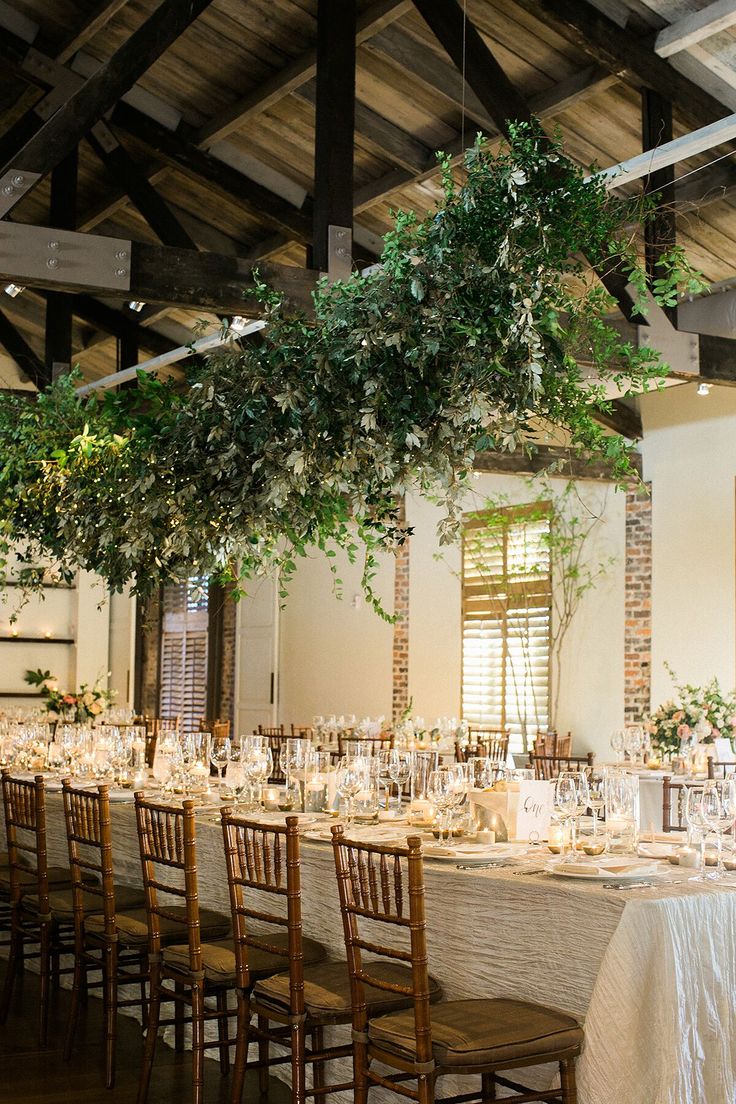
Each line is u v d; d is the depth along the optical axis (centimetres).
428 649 1243
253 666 1456
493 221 398
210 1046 404
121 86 598
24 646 1510
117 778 636
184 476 463
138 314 1246
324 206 635
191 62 881
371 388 395
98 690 1343
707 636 977
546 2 674
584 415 430
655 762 832
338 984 368
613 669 1051
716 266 850
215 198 1043
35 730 769
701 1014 325
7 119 959
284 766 532
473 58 665
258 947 376
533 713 1123
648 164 565
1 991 567
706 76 704
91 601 1534
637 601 1036
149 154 995
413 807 475
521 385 396
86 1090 430
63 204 927
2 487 653
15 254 577
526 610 1137
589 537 1082
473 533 1197
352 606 1341
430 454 405
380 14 724
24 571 699
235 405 439
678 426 1014
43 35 907
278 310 434
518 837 427
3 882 557
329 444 416
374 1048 335
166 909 489
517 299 388
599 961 333
